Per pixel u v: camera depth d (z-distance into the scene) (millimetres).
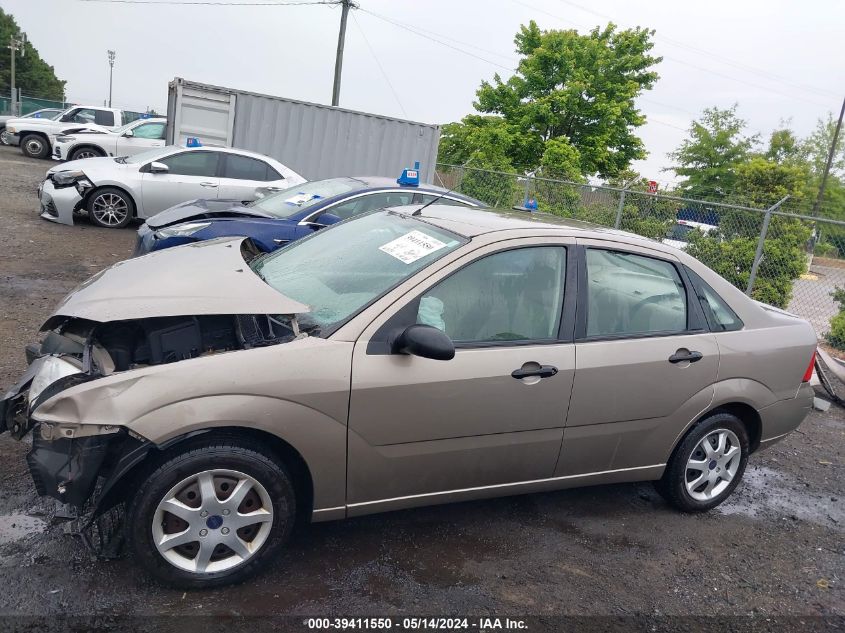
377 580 3303
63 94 76500
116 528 3348
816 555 4113
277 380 2973
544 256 3707
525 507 4219
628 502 4461
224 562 3076
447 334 3371
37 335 6047
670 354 3898
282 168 12195
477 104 24531
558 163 21000
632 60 24141
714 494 4387
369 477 3268
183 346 3146
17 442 4125
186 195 11586
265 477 3039
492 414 3424
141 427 2768
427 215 4102
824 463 5566
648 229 11852
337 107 14305
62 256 9219
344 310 3344
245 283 3305
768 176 22578
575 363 3600
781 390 4363
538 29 24578
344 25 27078
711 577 3732
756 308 4379
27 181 16797
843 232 10492
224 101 13516
